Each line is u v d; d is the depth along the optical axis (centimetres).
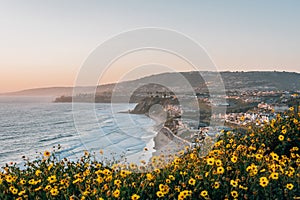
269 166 477
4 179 521
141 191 430
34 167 614
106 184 439
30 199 464
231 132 677
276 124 707
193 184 427
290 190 417
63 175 542
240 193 414
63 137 4672
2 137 5088
